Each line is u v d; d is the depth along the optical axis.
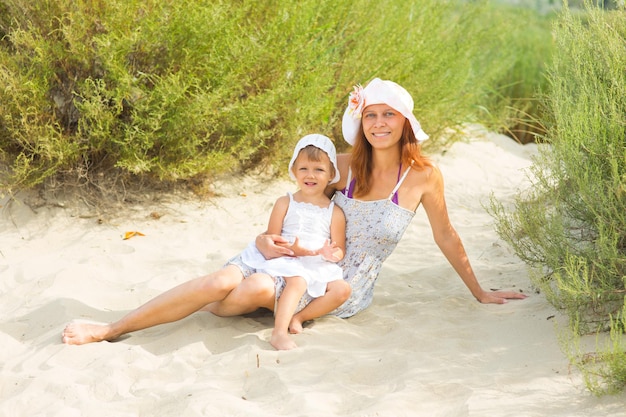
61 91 5.01
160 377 3.02
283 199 3.66
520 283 4.00
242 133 5.15
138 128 4.76
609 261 3.15
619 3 3.57
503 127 7.96
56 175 4.94
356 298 3.63
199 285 3.33
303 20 5.32
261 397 2.85
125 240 4.66
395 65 5.98
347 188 3.71
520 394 2.75
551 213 3.42
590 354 2.92
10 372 3.07
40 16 4.83
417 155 3.60
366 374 3.00
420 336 3.31
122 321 3.39
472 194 6.00
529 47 8.55
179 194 5.21
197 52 4.92
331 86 5.64
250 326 3.50
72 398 2.84
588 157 3.26
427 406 2.73
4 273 4.14
